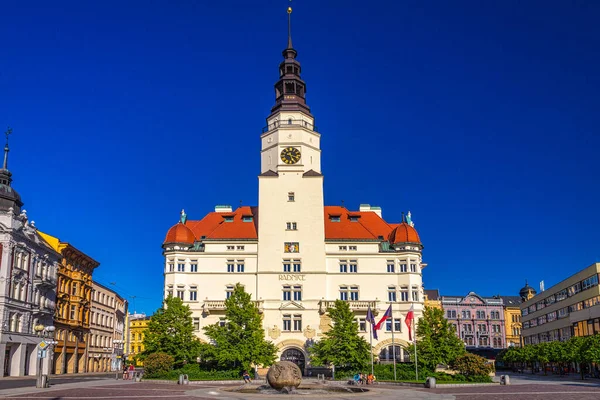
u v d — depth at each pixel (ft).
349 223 304.09
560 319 382.83
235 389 157.48
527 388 181.68
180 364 243.81
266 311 278.26
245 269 285.64
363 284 285.43
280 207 291.79
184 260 285.43
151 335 241.76
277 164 297.94
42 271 294.05
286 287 281.74
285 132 302.25
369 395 132.05
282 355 276.41
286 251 286.05
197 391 150.92
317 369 268.00
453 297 551.18
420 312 280.31
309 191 294.05
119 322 457.27
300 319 277.85
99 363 388.16
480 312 551.18
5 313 252.42
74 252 341.82
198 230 301.63
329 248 290.15
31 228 280.31
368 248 290.35
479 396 140.67
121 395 141.08
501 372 409.49
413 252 288.10
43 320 293.84
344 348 236.02
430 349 233.96
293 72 317.42
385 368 239.71
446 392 157.07
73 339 338.13
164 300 258.16
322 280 282.36
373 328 237.66
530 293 575.79
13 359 262.47
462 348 238.89
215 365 244.63
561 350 289.53
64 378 253.03
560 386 196.54
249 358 232.32
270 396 126.93
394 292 284.61
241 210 311.47
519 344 552.82
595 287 313.53
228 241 288.71
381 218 319.47
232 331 238.48
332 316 243.19
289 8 325.62
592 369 295.07
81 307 349.41
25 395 141.59
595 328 314.14
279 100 314.35
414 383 195.62
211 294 282.36
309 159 303.07
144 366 228.43
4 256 254.88
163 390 161.89
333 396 126.21
